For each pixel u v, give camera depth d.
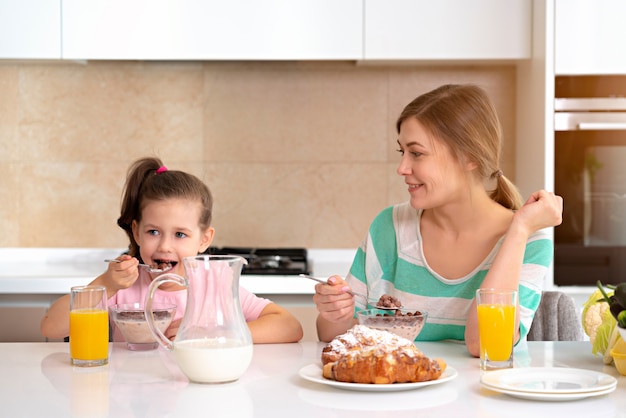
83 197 3.38
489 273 1.55
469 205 1.72
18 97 3.34
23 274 2.83
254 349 1.55
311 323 2.83
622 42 2.89
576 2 2.88
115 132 3.36
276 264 2.95
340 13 3.02
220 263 1.26
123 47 3.02
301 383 1.25
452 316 1.72
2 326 2.79
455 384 1.25
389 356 1.19
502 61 3.16
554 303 1.98
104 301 1.41
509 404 1.13
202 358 1.23
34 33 3.01
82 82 3.35
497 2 3.02
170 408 1.11
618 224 2.92
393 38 3.02
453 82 3.34
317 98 3.36
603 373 1.25
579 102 2.91
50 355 1.50
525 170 3.19
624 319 1.26
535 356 1.48
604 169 2.91
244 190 3.38
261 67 3.35
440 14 3.02
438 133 1.65
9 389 1.23
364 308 1.85
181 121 3.36
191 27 3.02
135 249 1.99
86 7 3.01
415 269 1.79
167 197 1.83
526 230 1.58
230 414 1.07
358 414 1.07
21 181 3.37
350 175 3.38
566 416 1.07
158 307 1.54
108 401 1.15
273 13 3.01
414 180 1.69
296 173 3.38
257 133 3.37
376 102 3.36
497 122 1.73
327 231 3.39
